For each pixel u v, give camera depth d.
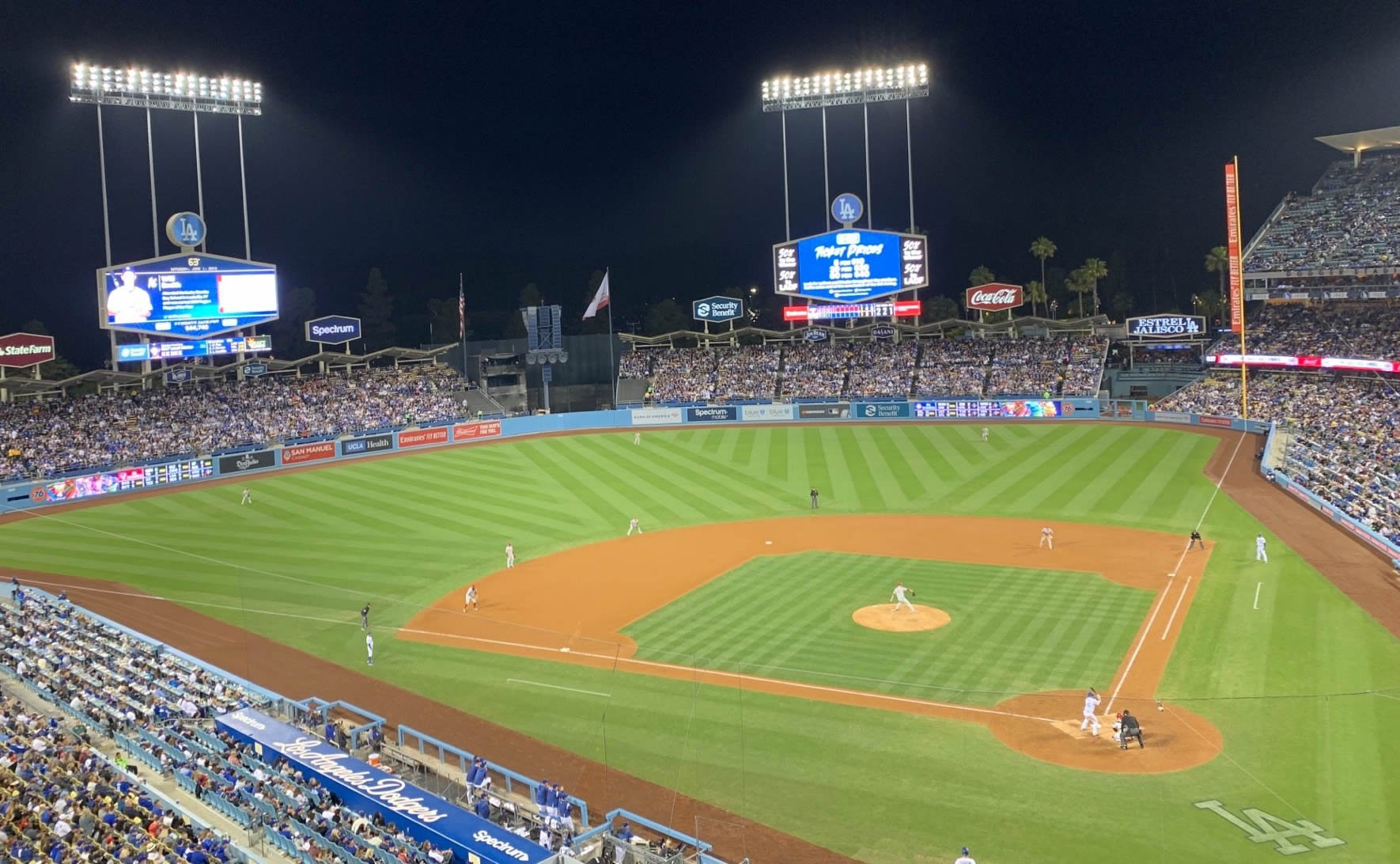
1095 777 24.53
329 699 32.25
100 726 28.70
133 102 76.62
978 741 26.81
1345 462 54.22
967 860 19.72
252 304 82.56
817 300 93.62
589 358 111.56
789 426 87.19
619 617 39.16
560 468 72.31
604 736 28.56
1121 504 54.16
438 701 31.84
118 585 45.69
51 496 64.31
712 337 98.75
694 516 57.06
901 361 92.81
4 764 24.61
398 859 20.61
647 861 21.17
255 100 81.19
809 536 51.06
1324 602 36.59
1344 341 74.31
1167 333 87.44
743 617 38.28
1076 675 30.88
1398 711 27.33
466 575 46.28
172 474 69.88
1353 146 85.00
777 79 90.44
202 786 24.33
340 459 77.94
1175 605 36.91
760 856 21.83
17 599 41.34
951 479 63.31
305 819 22.75
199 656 36.41
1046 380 85.56
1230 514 50.47
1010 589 39.91
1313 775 23.95
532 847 20.69
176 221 78.62
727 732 28.31
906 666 32.31
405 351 93.56
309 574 46.91
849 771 25.52
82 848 20.30
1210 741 26.03
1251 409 72.44
